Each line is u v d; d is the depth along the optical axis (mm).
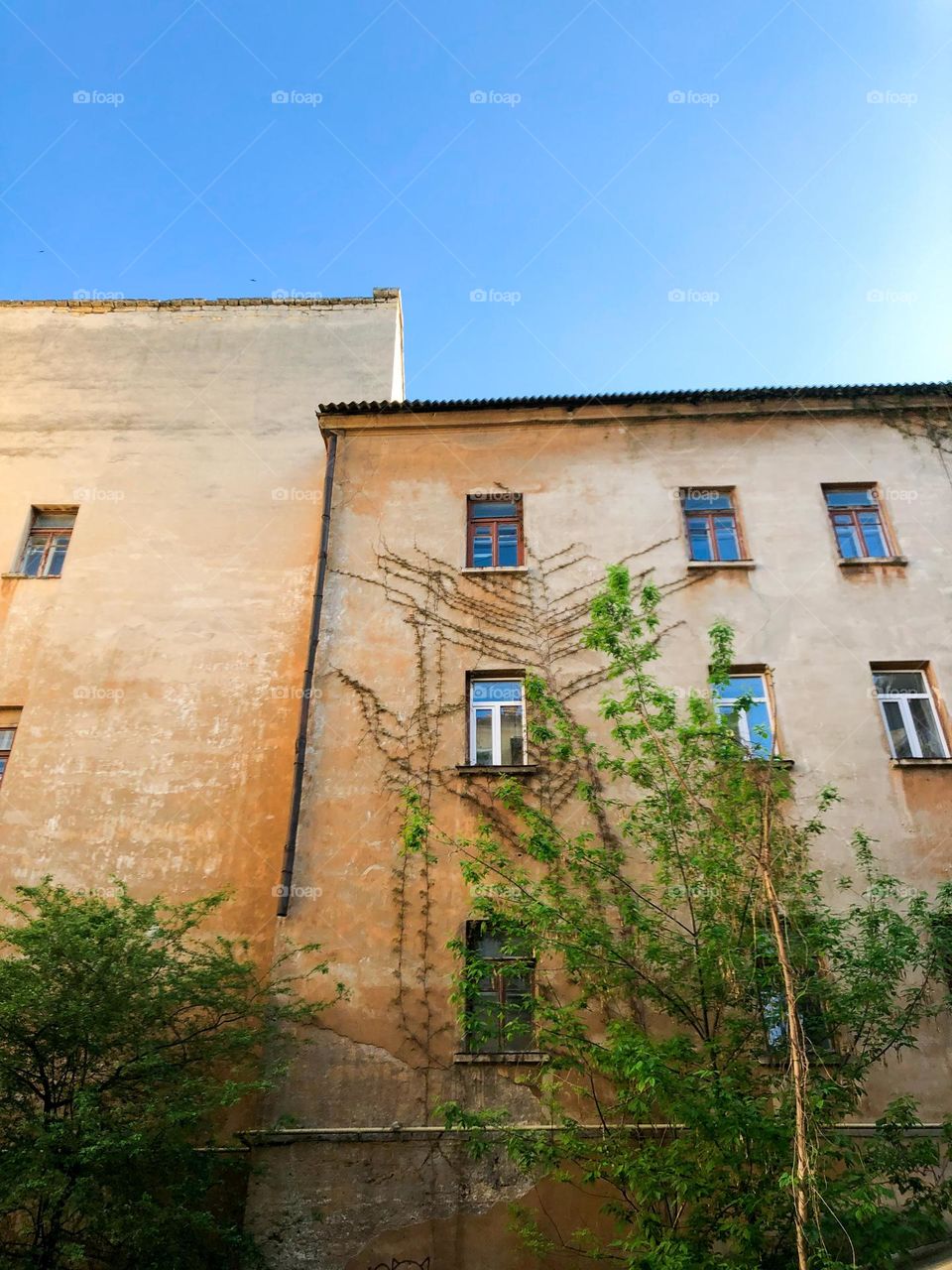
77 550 18344
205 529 18703
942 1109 11484
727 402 17750
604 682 14883
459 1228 11039
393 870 13328
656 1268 8531
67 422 20406
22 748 16094
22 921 14438
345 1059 12078
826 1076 9594
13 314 22453
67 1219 9938
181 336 22078
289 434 20219
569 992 12312
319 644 15391
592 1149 9812
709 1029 10391
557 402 17766
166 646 17203
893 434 17406
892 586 15656
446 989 12477
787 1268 8664
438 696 14875
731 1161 8820
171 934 12383
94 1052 10484
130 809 15523
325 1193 11242
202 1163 10625
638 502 16859
